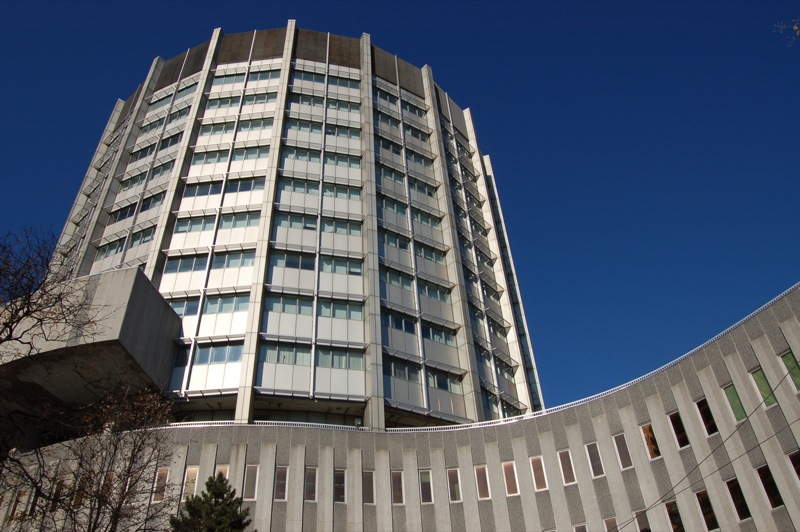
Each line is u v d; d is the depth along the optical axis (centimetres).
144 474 3017
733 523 2619
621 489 3052
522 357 5906
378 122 6384
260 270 4756
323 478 3438
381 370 4509
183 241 5075
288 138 5812
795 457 2477
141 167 5900
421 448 3622
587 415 3322
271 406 4362
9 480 2612
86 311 3478
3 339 2047
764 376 2677
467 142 7594
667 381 3078
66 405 4012
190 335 4488
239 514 2597
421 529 3356
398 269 5306
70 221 6372
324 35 6881
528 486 3325
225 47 6650
